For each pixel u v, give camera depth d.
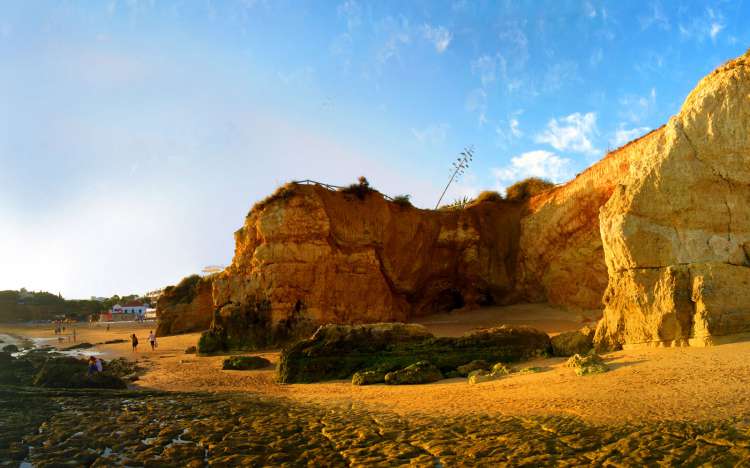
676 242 15.47
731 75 15.57
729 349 12.84
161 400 15.55
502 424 10.00
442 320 34.59
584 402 10.72
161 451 10.02
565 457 7.87
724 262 14.67
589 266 30.41
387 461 8.53
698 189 15.54
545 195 35.78
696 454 7.25
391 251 35.19
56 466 9.29
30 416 13.40
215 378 21.00
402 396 14.35
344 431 10.70
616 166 28.52
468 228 38.81
